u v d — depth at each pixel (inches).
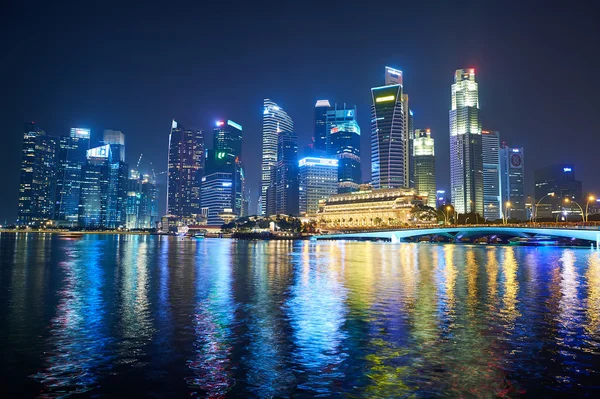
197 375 896.3
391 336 1174.3
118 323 1325.0
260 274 2726.4
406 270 2972.4
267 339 1149.7
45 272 2783.0
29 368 931.3
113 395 801.6
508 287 2086.6
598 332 1210.0
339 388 832.3
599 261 3833.7
